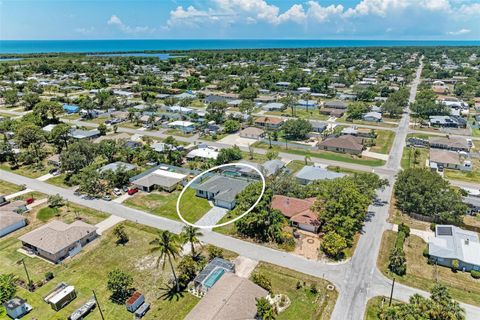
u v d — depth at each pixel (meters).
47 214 76.06
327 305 49.12
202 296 51.22
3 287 50.69
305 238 65.50
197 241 56.69
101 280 55.44
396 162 102.19
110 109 166.88
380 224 69.44
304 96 185.00
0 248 64.31
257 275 51.62
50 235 62.84
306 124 124.62
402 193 73.81
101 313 47.12
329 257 59.53
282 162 98.75
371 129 131.75
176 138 127.19
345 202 63.75
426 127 137.12
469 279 54.12
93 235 67.00
